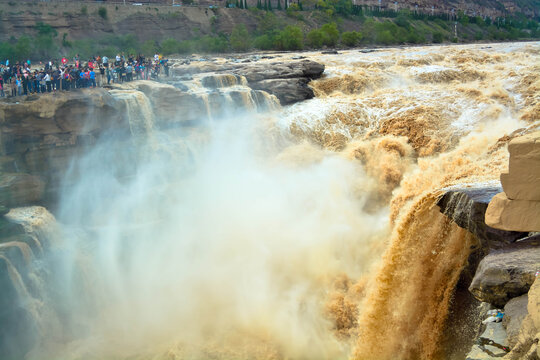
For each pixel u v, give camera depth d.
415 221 15.29
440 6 164.38
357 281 22.28
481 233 12.21
